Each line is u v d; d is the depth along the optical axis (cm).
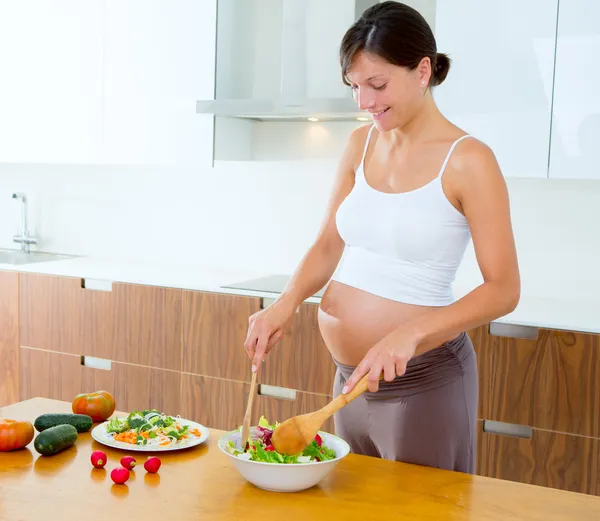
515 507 133
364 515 128
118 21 320
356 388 141
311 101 284
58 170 380
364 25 155
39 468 145
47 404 183
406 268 168
